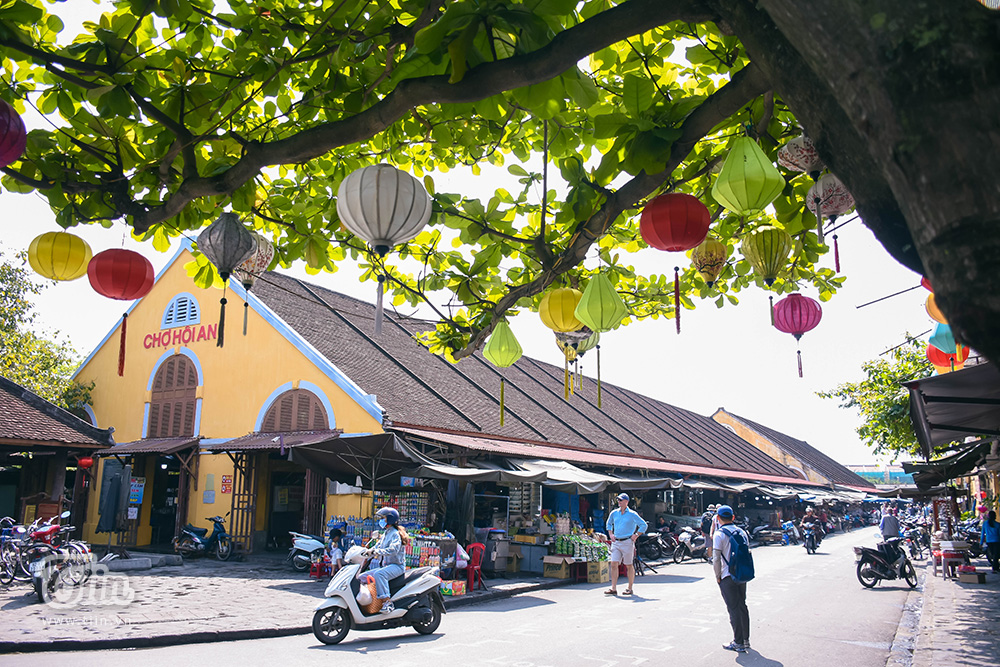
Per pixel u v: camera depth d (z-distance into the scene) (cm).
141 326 2100
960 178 91
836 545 2902
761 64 151
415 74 257
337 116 379
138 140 391
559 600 1222
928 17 95
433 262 500
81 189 351
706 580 1557
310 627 896
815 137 142
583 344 479
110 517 1527
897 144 98
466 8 221
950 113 92
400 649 788
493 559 1498
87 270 366
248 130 414
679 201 298
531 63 212
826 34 105
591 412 2873
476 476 1315
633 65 343
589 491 1516
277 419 1752
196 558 1684
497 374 2572
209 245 363
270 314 1828
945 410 677
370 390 1705
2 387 1516
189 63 351
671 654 774
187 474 1870
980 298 89
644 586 1438
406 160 472
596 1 272
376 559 875
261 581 1300
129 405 2064
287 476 1903
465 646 807
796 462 4897
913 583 1430
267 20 333
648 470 2333
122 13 331
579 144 377
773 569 1825
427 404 1820
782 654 784
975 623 971
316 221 448
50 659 705
